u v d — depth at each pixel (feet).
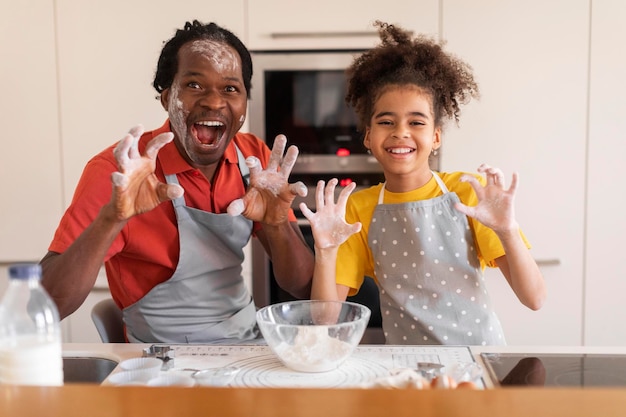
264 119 7.41
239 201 3.49
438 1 7.08
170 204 3.82
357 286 4.18
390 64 4.17
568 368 2.79
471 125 7.20
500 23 7.09
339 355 2.72
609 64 7.11
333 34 7.17
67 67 7.23
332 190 3.66
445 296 3.87
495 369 2.77
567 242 7.33
